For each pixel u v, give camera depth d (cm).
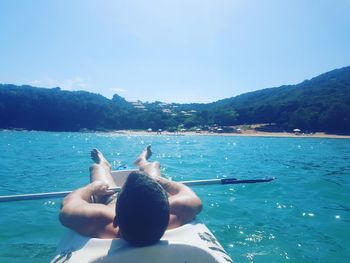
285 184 876
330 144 3253
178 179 938
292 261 392
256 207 632
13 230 508
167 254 218
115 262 212
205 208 619
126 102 11338
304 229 508
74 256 221
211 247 240
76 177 996
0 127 7725
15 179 962
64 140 3644
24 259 406
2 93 7744
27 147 2348
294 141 3872
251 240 458
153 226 212
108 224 251
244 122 7312
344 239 467
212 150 2172
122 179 498
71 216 254
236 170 1151
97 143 3061
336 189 823
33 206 644
